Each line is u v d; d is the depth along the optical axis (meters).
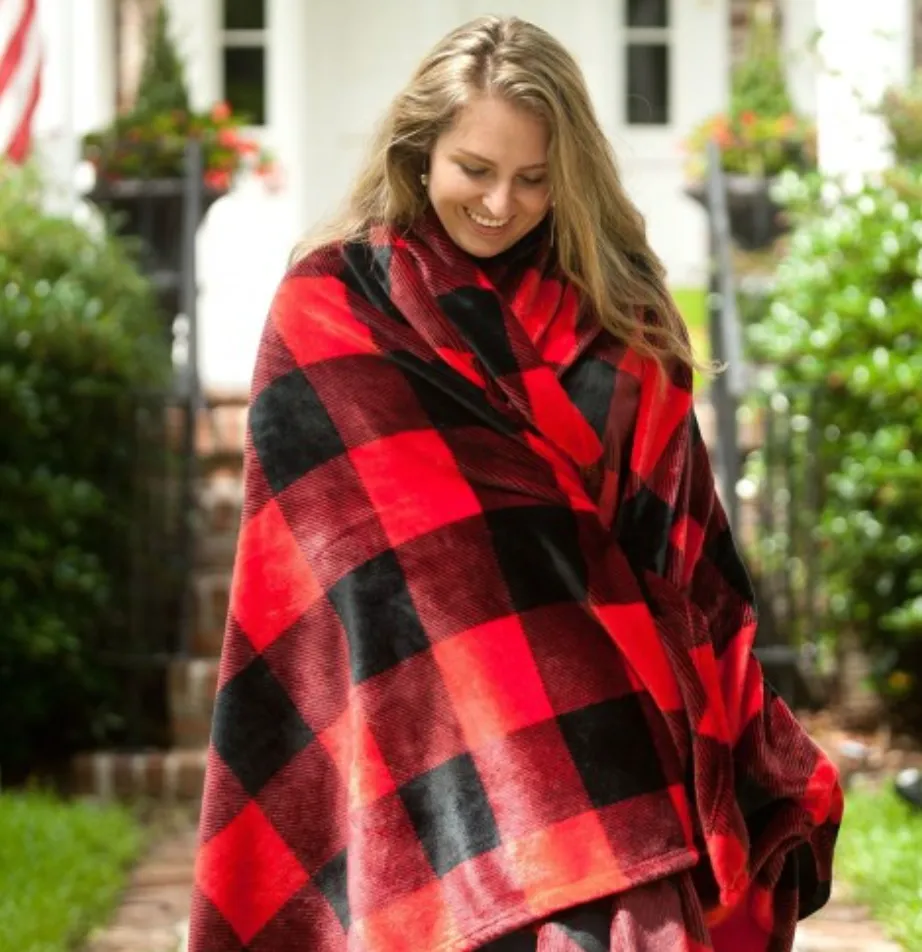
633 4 13.85
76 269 8.98
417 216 3.37
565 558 3.21
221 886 3.32
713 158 10.10
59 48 10.46
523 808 3.12
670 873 3.10
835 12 10.59
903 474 8.16
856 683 8.86
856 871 6.18
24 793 8.02
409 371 3.29
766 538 8.79
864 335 8.57
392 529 3.23
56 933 5.53
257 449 3.32
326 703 3.29
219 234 13.36
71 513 8.47
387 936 3.14
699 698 3.21
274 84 13.36
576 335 3.33
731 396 8.81
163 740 8.74
